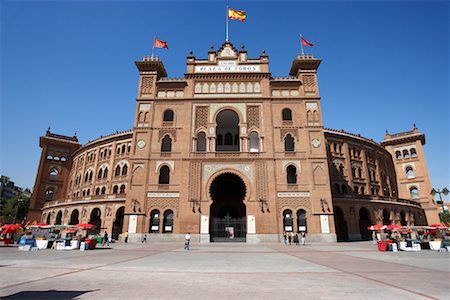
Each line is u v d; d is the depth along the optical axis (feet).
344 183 165.78
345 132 177.37
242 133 123.54
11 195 510.58
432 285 30.35
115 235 139.03
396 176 210.79
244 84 132.77
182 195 114.52
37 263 48.62
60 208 170.50
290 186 116.26
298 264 48.01
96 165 184.34
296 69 139.54
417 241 83.76
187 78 133.49
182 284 30.81
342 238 141.59
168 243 106.22
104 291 27.35
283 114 129.90
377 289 28.32
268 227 110.32
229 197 142.31
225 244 102.83
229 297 25.08
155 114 128.16
